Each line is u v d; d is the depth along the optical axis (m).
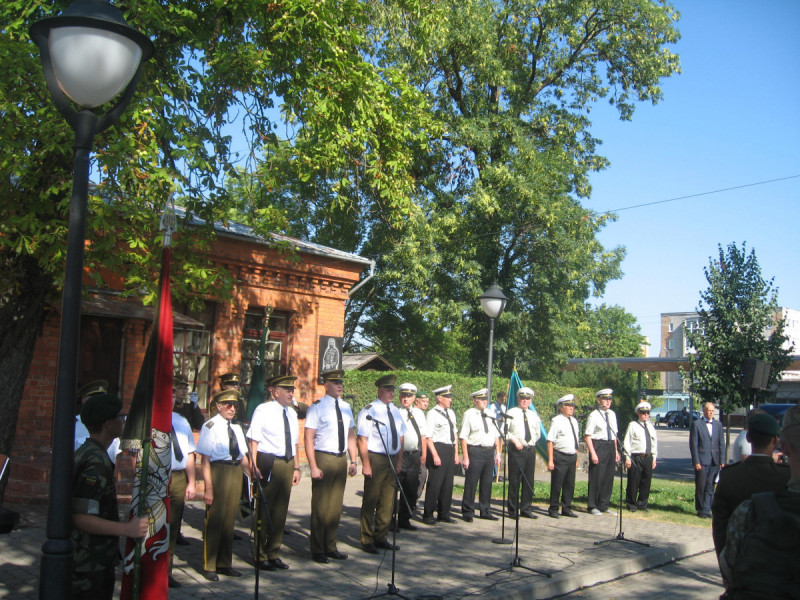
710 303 14.87
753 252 14.74
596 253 27.78
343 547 9.08
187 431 7.82
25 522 9.24
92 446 4.17
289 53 11.76
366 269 29.70
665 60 26.81
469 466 11.34
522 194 23.84
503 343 26.88
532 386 22.50
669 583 8.20
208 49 11.20
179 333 14.07
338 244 28.41
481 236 25.47
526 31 27.08
